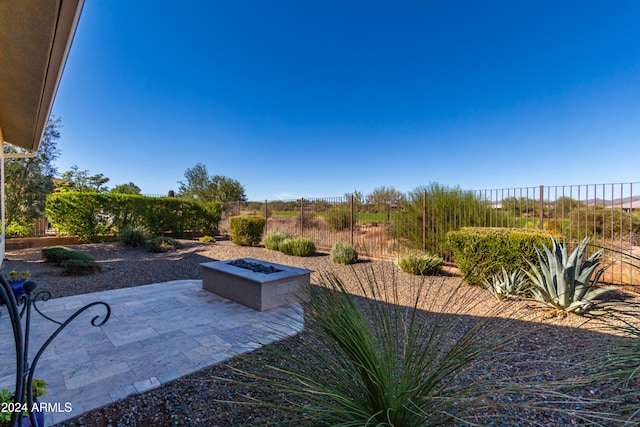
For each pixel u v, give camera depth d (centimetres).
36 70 311
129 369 231
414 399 124
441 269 630
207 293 458
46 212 937
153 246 888
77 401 189
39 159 906
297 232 1114
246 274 405
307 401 148
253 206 1298
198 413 178
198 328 318
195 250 950
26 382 106
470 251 496
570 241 506
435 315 331
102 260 734
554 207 553
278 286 394
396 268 647
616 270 525
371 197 898
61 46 264
